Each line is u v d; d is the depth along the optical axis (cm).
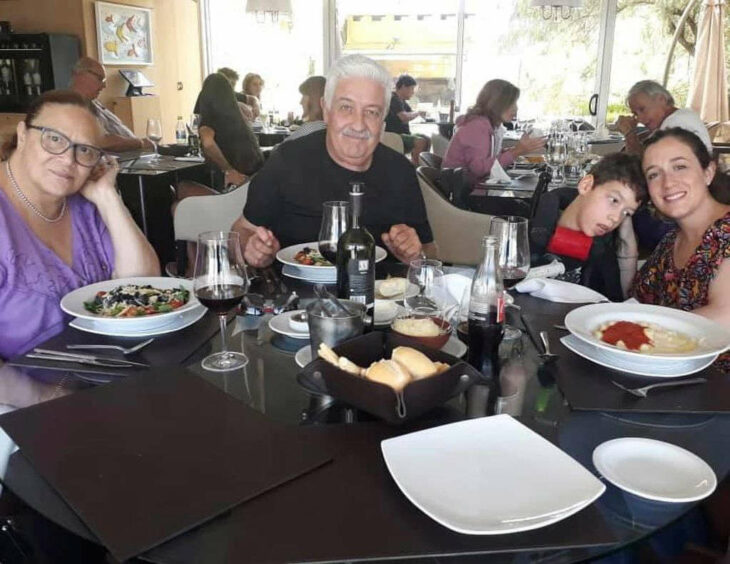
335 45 746
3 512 90
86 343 114
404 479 72
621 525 67
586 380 101
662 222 216
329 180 205
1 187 141
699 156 160
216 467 75
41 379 101
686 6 628
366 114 194
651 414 92
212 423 85
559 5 534
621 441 82
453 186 318
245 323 126
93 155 143
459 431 82
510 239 133
